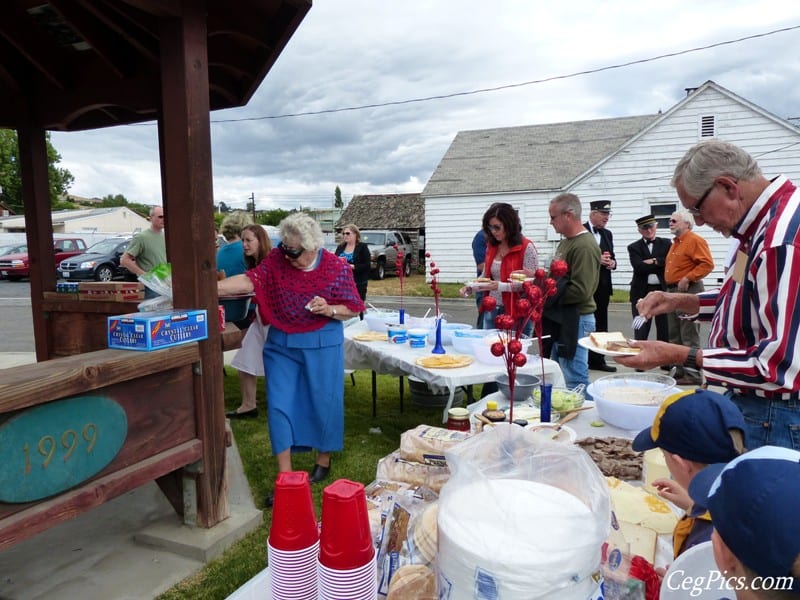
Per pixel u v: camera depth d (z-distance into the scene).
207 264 2.52
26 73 3.76
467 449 1.15
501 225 3.87
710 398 1.19
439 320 3.59
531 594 0.82
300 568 1.01
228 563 2.45
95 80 3.49
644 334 6.16
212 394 2.58
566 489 1.03
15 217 34.34
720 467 1.12
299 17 2.79
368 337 4.15
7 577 2.35
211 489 2.61
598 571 0.93
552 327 3.74
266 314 2.93
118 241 18.03
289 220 2.86
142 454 2.26
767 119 12.72
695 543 1.13
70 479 1.95
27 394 1.77
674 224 5.75
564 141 17.69
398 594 1.06
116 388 2.13
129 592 2.23
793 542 0.67
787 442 1.48
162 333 2.28
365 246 6.48
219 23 2.68
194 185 2.43
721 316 1.66
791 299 1.38
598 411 2.22
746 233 1.54
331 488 0.97
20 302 13.55
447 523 0.93
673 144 13.46
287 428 2.93
